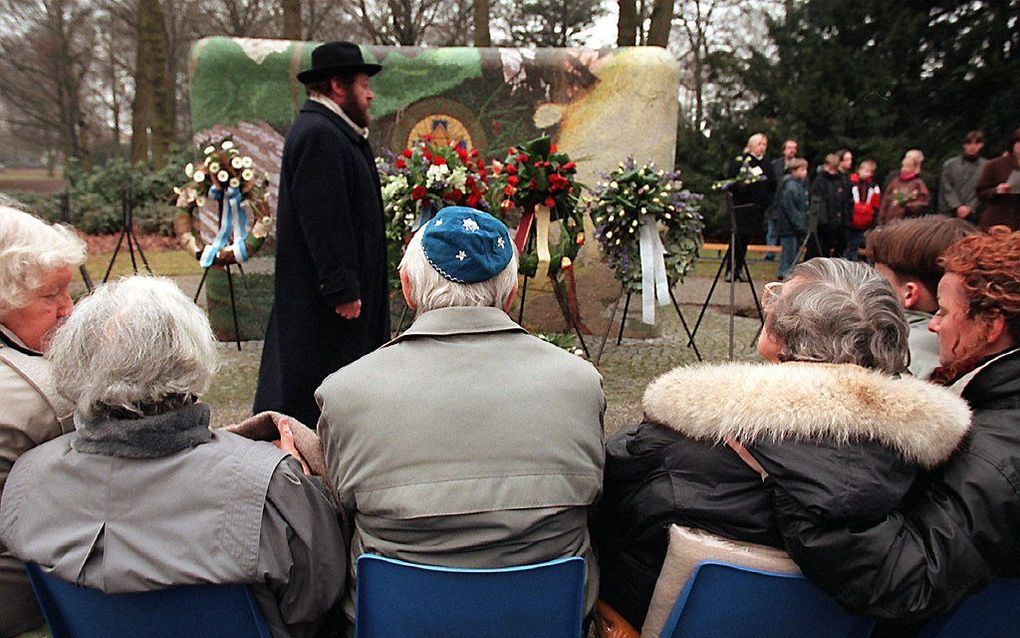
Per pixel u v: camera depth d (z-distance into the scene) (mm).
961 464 1253
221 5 18484
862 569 1165
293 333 2840
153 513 1197
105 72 20734
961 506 1216
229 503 1204
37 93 19594
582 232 4285
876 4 11969
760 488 1273
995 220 3771
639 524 1397
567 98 5348
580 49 5363
